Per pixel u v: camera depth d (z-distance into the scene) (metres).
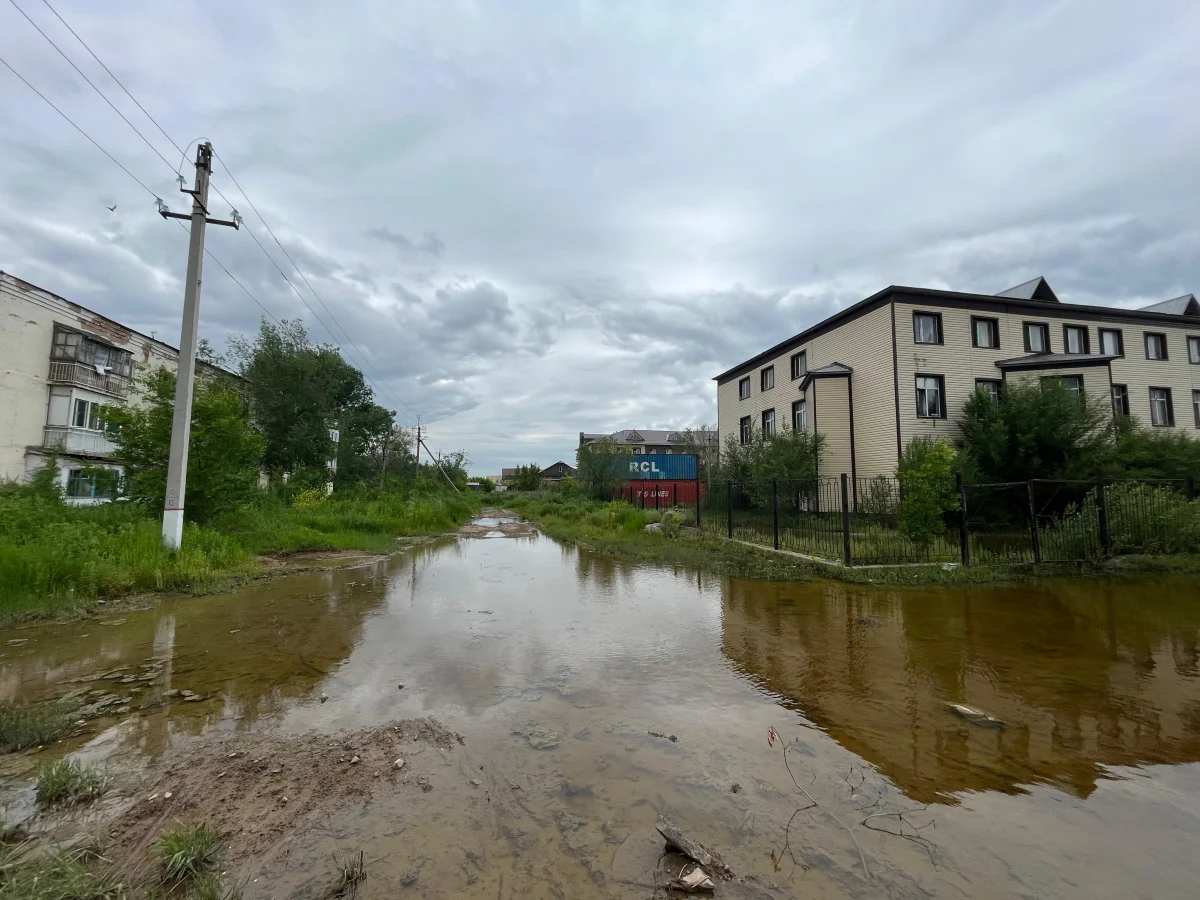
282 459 26.06
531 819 2.58
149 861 2.26
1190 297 21.86
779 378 25.06
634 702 4.02
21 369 18.38
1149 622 6.21
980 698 4.07
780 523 15.60
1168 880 2.17
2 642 5.53
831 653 5.20
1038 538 9.70
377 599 7.72
